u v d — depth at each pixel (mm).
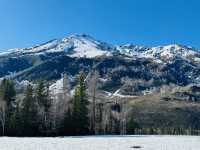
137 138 85812
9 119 111438
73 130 117188
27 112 111000
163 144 58094
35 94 118750
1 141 59406
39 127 114562
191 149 47031
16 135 109188
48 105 119312
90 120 127125
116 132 154125
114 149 44281
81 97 118750
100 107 139125
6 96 116688
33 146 46875
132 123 169750
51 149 42375
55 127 116688
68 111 118375
